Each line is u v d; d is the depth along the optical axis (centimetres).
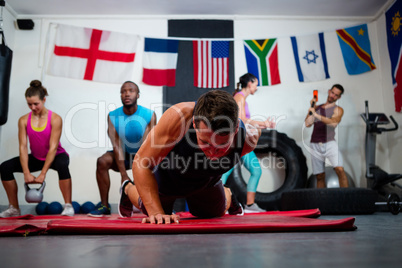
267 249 92
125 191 240
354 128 530
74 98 514
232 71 532
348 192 350
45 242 117
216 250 91
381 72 539
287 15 552
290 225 138
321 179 466
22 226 139
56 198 493
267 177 524
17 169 365
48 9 527
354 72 534
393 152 513
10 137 504
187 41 534
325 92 532
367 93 536
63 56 514
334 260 75
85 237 131
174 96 521
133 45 525
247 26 552
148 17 545
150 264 73
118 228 136
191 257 81
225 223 154
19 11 528
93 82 520
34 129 359
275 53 532
